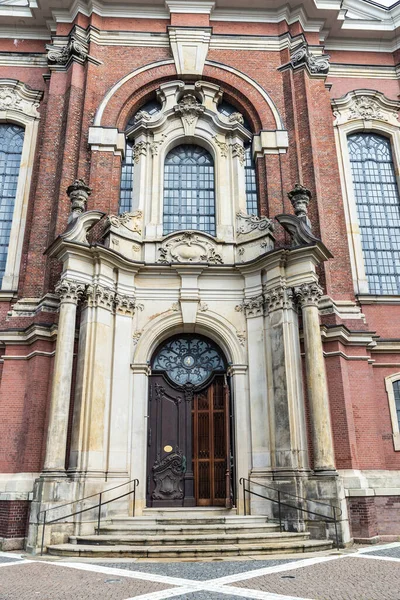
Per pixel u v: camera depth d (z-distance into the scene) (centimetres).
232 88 1931
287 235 1638
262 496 1252
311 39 2125
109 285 1485
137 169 1766
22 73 2080
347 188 1941
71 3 2034
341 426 1441
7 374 1509
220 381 1546
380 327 1708
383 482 1433
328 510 1237
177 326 1546
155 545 1074
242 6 2059
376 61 2205
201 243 1623
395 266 1873
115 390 1418
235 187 1742
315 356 1374
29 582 776
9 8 2128
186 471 1474
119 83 1902
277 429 1368
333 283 1670
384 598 635
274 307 1472
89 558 1023
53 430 1273
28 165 1916
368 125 2042
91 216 1501
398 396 1622
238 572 836
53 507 1202
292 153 1806
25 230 1816
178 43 1969
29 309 1574
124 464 1371
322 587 707
